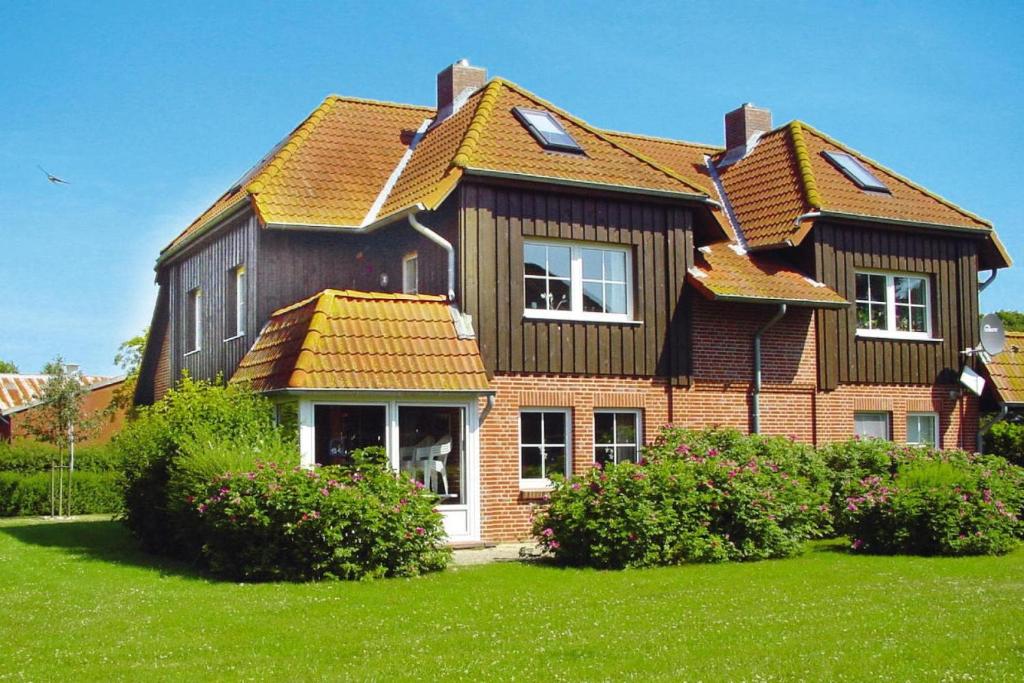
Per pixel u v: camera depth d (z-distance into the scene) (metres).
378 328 15.98
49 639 9.71
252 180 20.23
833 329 20.38
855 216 20.42
